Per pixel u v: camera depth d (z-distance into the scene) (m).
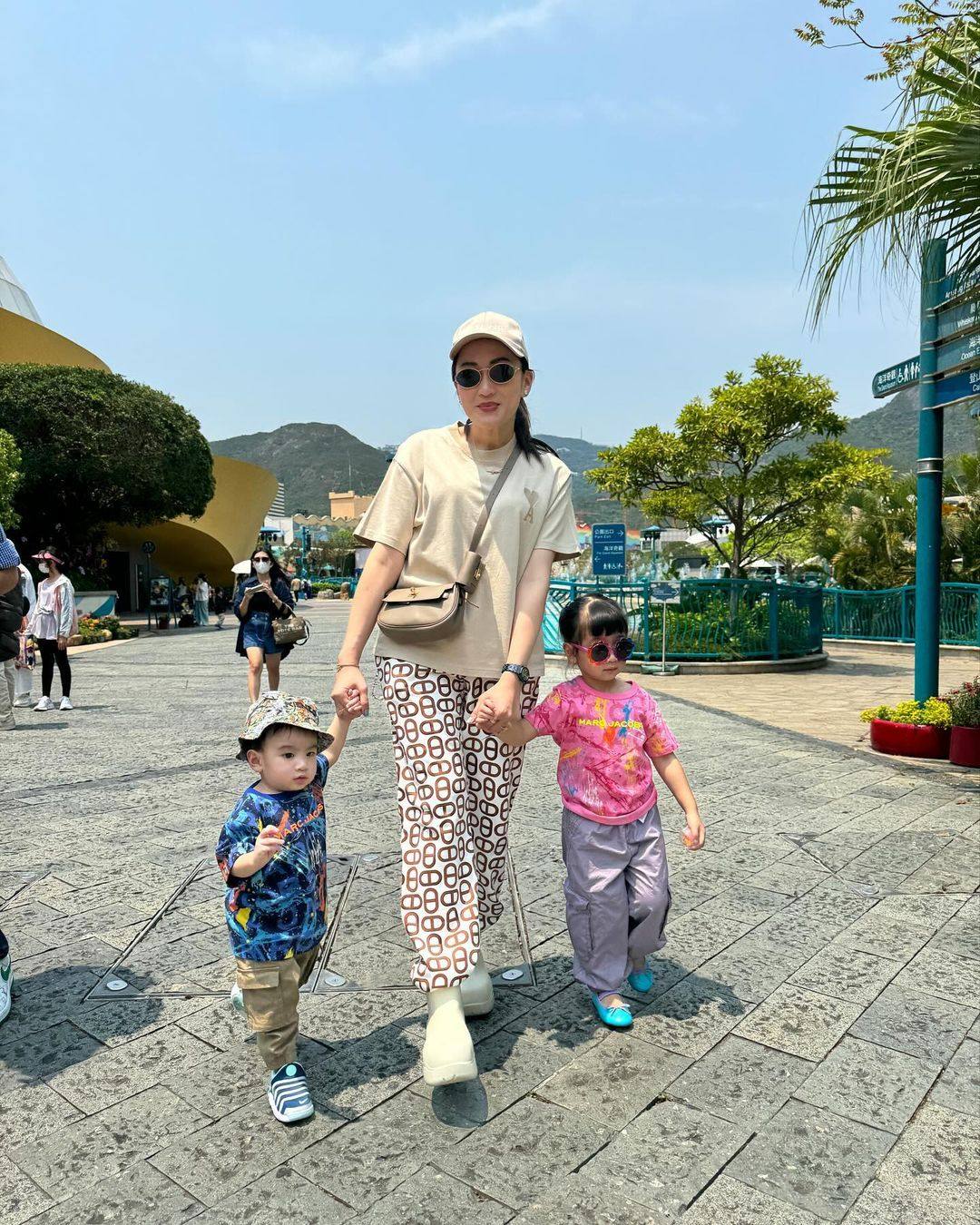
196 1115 2.26
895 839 4.63
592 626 2.75
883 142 5.38
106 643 21.05
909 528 20.81
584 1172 2.02
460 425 2.68
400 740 2.47
